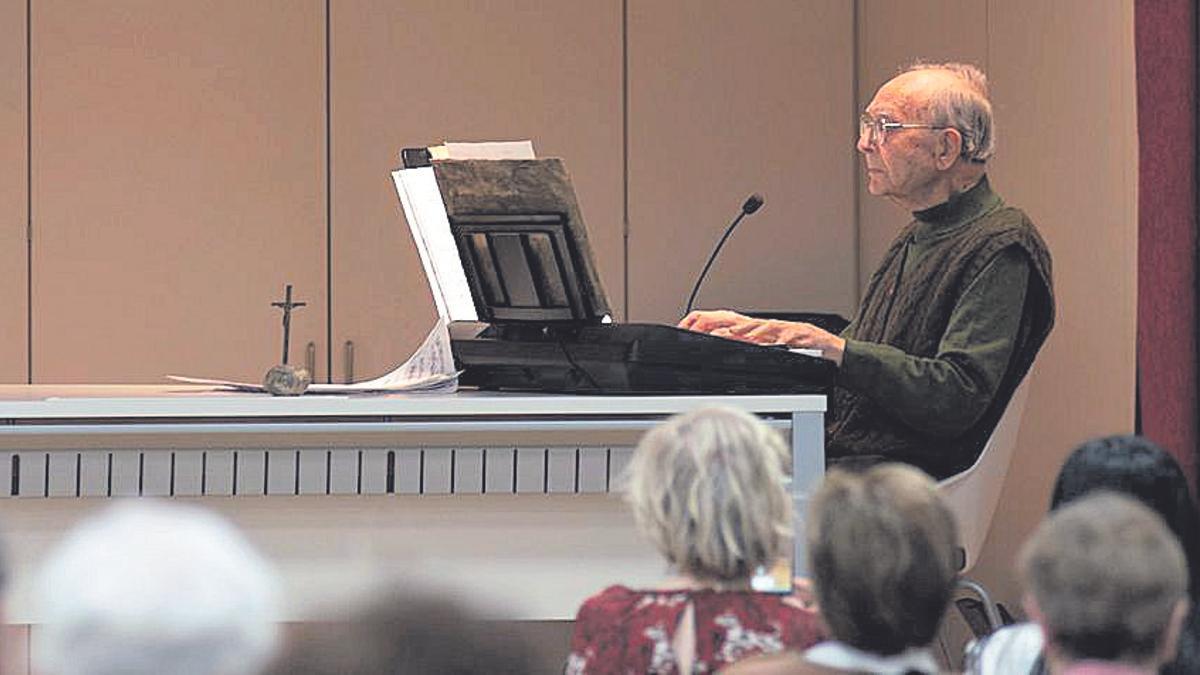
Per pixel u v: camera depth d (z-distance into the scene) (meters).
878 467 4.10
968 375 8.45
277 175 13.63
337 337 13.64
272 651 2.85
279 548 6.94
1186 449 8.34
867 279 13.91
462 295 8.06
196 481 6.91
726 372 7.22
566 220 7.37
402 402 6.82
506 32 13.83
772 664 4.03
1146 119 8.50
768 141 14.02
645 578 7.05
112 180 13.49
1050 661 3.84
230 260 13.59
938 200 9.09
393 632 3.08
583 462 7.02
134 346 13.52
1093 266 9.97
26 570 6.83
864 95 13.95
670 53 13.95
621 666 4.75
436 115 13.77
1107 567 3.54
